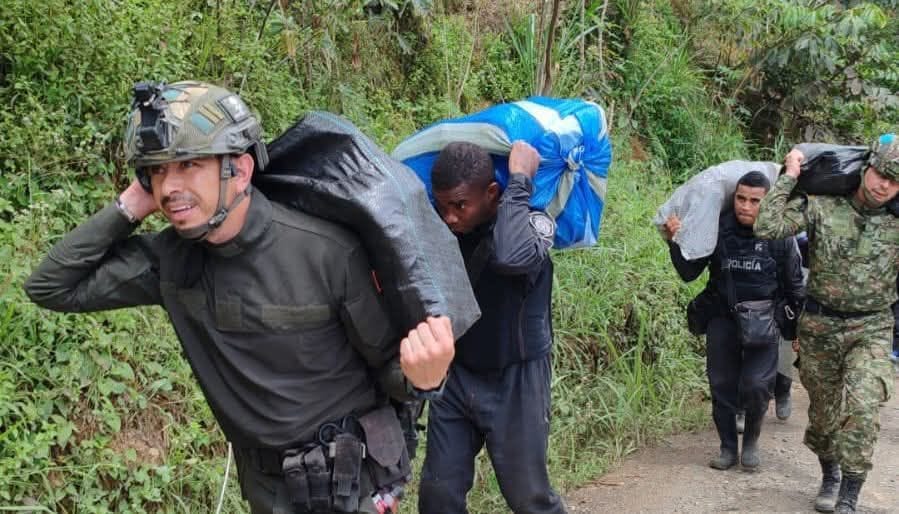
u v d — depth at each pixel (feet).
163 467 11.26
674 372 19.86
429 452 10.75
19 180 12.57
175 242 6.72
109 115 13.76
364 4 19.25
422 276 6.50
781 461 17.29
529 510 10.63
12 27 13.11
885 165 13.51
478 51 25.70
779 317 15.98
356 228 6.66
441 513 10.76
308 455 6.68
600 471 16.42
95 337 11.59
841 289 14.21
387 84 22.24
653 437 18.20
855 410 13.92
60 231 12.59
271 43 18.02
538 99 11.00
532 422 10.48
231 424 6.90
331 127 6.84
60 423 10.78
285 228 6.58
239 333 6.60
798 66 32.12
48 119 13.17
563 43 24.59
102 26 13.82
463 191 9.55
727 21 33.24
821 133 34.55
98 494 10.71
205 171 6.23
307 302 6.57
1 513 9.89
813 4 33.30
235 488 12.01
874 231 14.07
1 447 10.27
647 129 28.89
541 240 9.65
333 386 6.81
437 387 6.49
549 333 10.75
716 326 16.65
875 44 32.78
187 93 6.29
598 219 10.98
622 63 28.50
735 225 16.01
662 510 14.98
